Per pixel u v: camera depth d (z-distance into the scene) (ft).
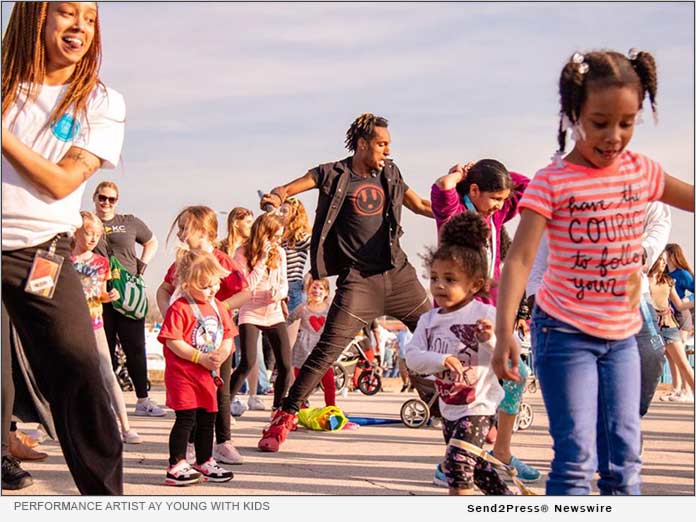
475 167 17.20
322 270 21.68
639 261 11.61
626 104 10.90
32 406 15.90
